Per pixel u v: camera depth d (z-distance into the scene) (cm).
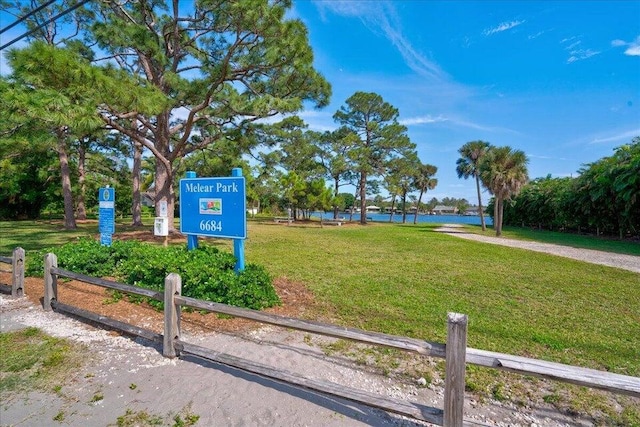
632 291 595
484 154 2397
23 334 350
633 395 163
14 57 551
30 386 258
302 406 238
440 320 425
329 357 318
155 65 1052
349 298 513
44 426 214
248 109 856
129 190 2759
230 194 482
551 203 2739
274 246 1143
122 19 973
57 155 1977
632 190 1836
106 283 358
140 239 1175
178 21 1025
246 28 729
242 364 264
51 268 415
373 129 2925
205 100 884
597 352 342
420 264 843
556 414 239
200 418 224
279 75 884
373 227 2533
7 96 536
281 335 364
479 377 287
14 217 2334
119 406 235
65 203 1608
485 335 381
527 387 272
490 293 566
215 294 424
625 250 1319
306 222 2925
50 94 558
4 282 547
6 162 1473
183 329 371
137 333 325
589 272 782
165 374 276
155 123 1225
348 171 3102
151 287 439
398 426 221
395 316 437
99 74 614
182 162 1608
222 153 1360
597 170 2161
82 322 383
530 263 906
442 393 262
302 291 545
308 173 2873
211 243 1164
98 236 1213
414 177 3600
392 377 285
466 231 2405
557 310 478
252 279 457
